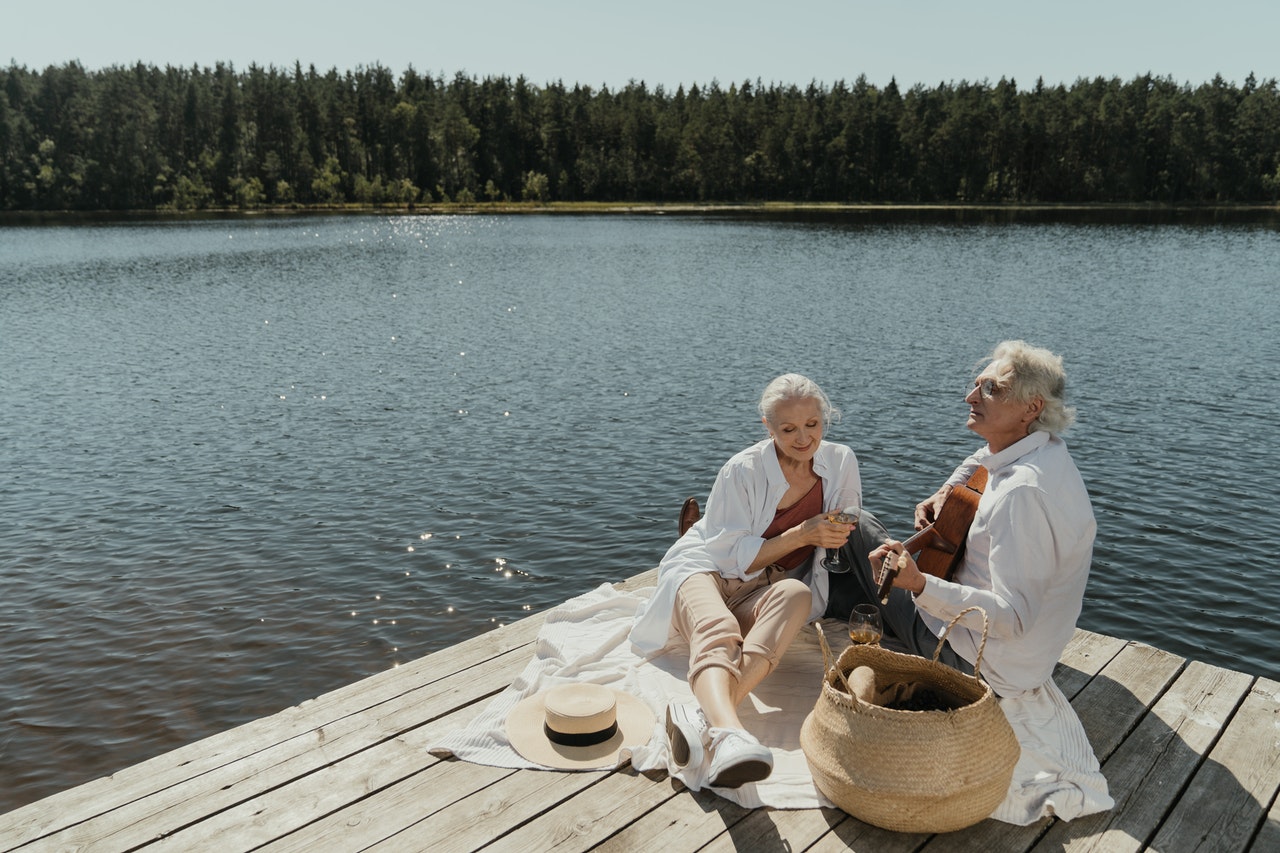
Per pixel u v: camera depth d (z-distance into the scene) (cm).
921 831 263
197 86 10756
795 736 324
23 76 10356
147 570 820
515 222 7869
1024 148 10219
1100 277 3294
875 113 10538
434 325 2342
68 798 288
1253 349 1833
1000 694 323
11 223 7912
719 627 323
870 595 385
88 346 2080
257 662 670
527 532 909
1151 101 10175
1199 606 746
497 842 267
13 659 670
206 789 292
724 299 2783
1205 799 294
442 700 348
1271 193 9944
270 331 2277
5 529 916
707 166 10856
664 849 264
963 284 3119
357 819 278
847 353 1872
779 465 367
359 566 830
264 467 1124
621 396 1491
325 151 10925
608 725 314
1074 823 280
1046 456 308
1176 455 1122
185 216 9100
